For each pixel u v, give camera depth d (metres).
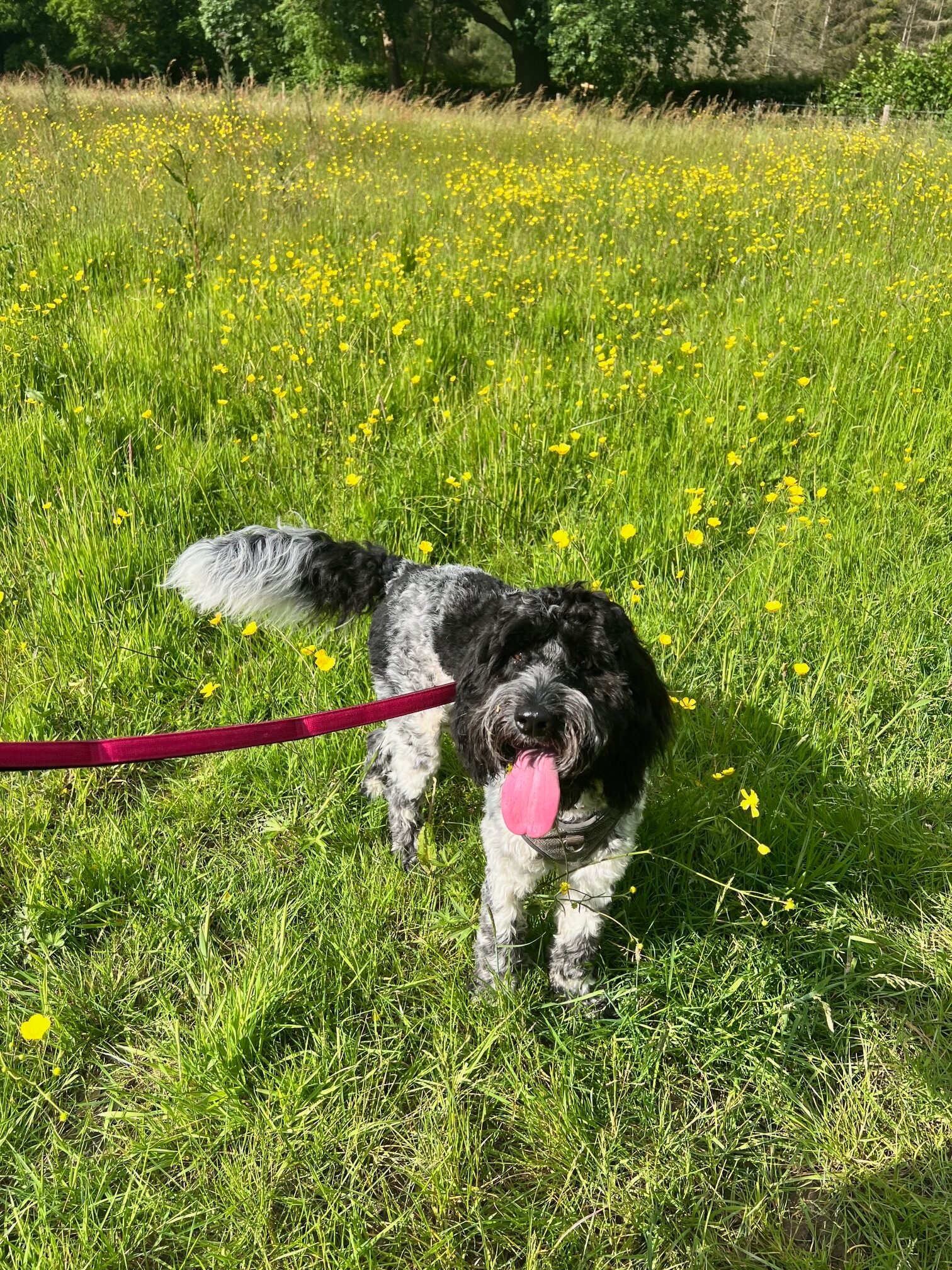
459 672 1.09
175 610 1.54
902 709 1.35
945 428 2.00
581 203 3.50
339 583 1.29
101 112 5.29
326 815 1.27
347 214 3.25
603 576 1.59
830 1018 1.00
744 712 1.35
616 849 1.04
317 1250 0.83
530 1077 0.96
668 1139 0.92
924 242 3.05
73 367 2.10
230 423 2.01
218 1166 0.90
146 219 3.10
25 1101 0.95
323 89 7.42
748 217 3.29
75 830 1.23
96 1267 0.81
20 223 2.90
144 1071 0.98
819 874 1.16
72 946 1.11
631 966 1.10
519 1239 0.86
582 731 0.94
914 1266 0.83
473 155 4.76
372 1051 0.99
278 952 1.04
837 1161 0.91
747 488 1.85
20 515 1.69
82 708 1.38
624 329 2.39
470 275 2.64
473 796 1.37
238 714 1.38
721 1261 0.85
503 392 1.98
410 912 1.14
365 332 2.26
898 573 1.62
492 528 1.71
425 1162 0.90
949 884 1.17
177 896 1.15
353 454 1.86
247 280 2.60
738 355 2.17
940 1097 0.95
